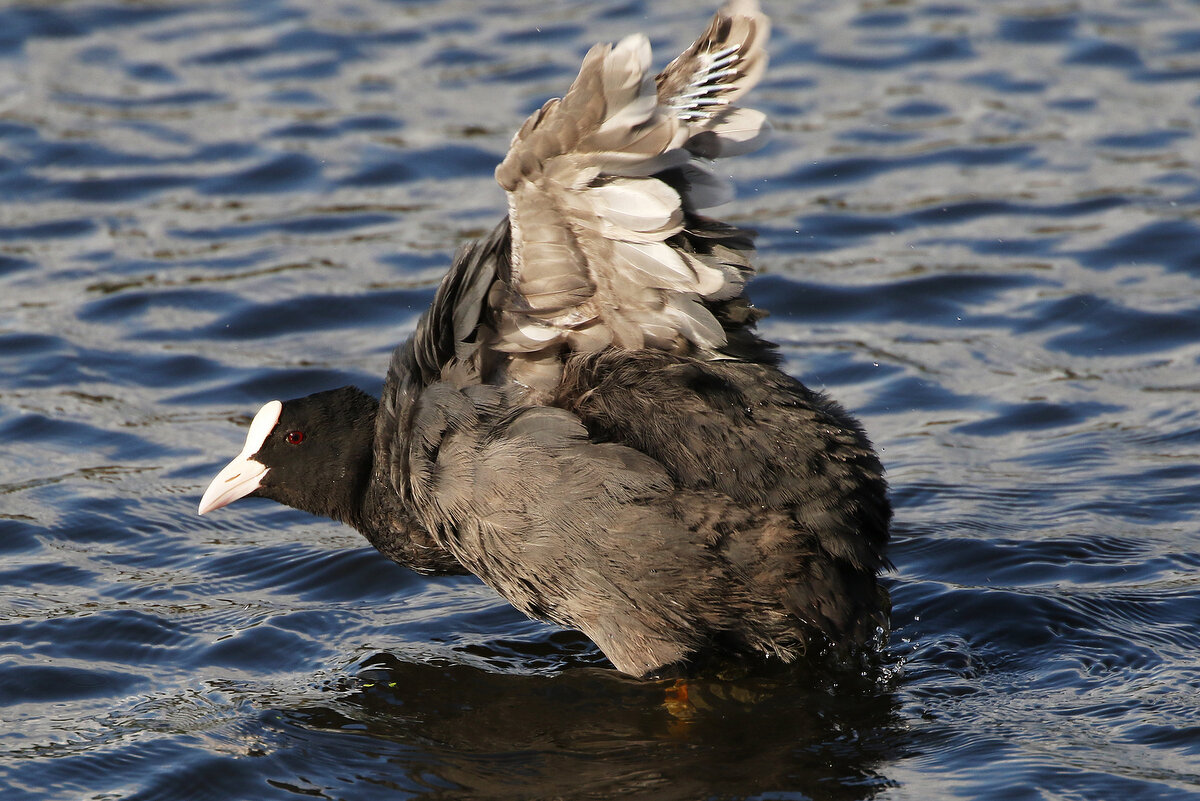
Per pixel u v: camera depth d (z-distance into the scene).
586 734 8.85
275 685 9.56
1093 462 12.45
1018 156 19.52
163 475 12.89
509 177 8.43
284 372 14.80
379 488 10.23
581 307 9.02
